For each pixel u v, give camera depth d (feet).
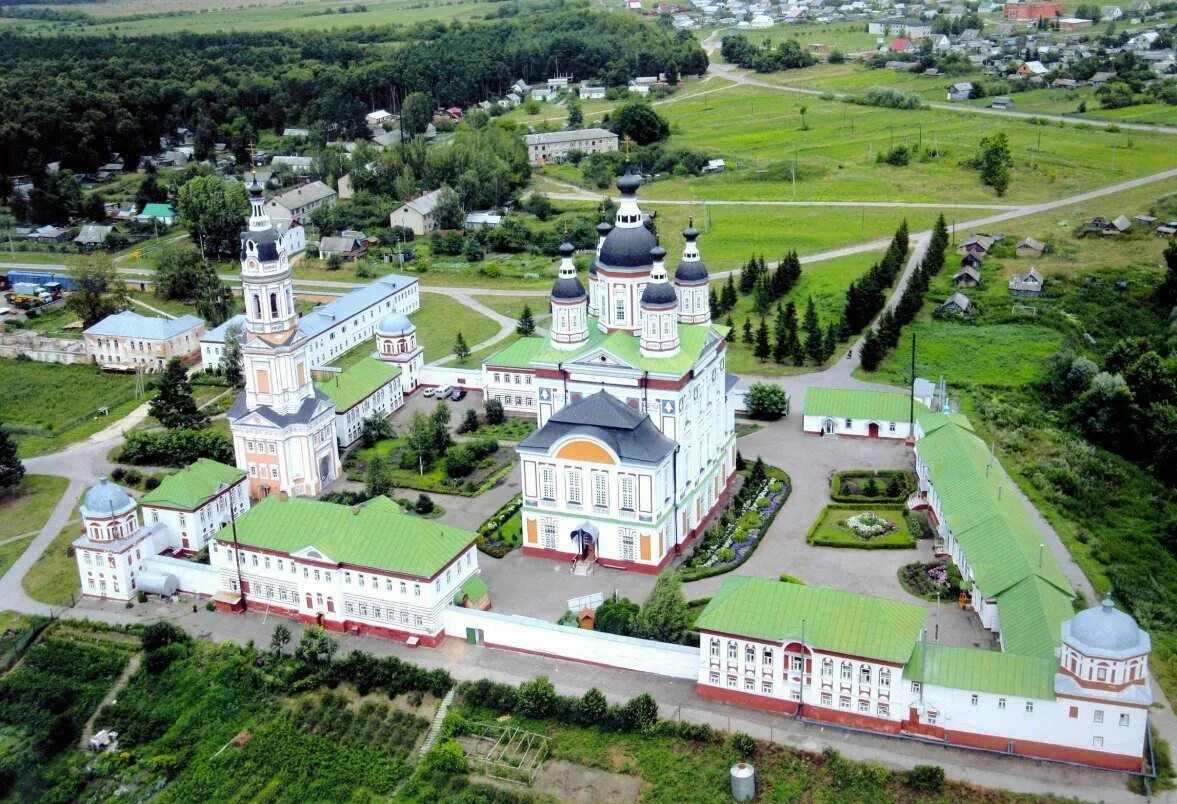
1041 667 411.34
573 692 462.19
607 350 559.38
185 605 545.44
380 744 447.83
